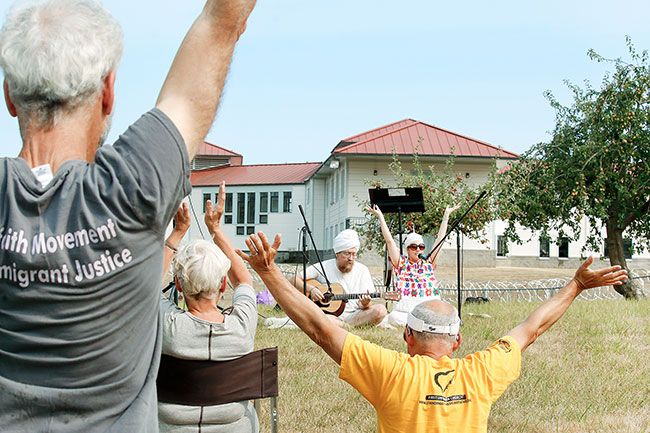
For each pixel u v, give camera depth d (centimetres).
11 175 137
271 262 290
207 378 327
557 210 1870
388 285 1118
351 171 3291
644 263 3791
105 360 137
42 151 143
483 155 3178
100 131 151
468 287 2048
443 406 287
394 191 1097
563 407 601
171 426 328
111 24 148
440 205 2006
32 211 136
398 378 289
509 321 1079
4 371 136
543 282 2092
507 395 629
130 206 135
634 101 1792
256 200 4850
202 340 326
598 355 820
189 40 146
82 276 134
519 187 1934
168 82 146
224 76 148
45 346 134
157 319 150
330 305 988
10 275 134
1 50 141
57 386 136
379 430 295
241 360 331
